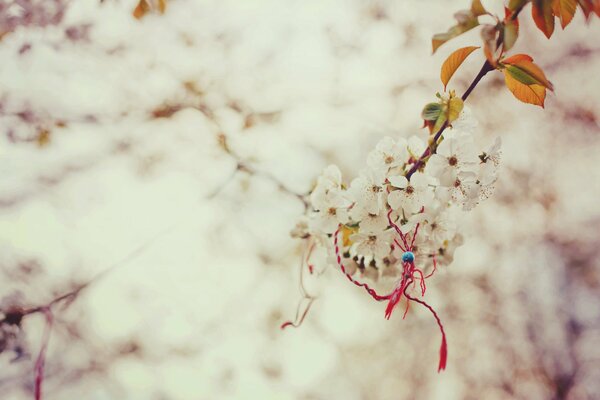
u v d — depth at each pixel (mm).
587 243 851
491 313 828
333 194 641
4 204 765
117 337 773
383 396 795
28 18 778
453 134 609
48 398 753
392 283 669
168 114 801
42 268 767
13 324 754
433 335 812
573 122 864
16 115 774
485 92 846
